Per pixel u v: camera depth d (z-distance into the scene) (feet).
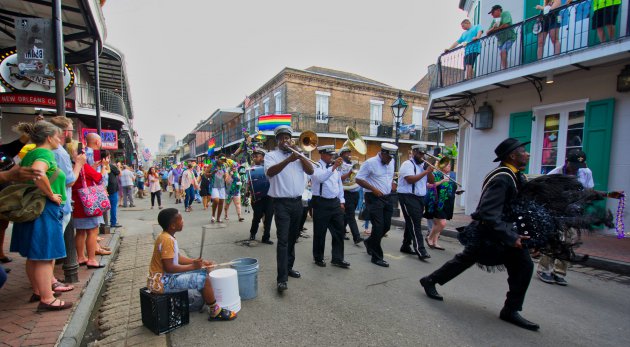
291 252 14.62
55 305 10.73
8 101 21.09
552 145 26.30
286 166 13.29
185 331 10.01
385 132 75.82
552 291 13.89
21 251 10.40
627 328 10.71
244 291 12.21
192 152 161.07
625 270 16.02
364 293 13.12
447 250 20.27
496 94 30.01
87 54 25.43
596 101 23.13
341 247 16.43
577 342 9.79
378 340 9.64
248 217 32.04
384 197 16.94
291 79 68.08
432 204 20.33
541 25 24.18
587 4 22.04
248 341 9.48
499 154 10.96
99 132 23.98
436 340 9.72
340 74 83.87
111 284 14.02
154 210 39.06
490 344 9.58
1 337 9.05
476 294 13.30
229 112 87.35
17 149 15.60
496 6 26.99
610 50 19.80
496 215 10.18
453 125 48.29
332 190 16.01
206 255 18.28
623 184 22.04
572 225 10.18
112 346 9.13
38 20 13.00
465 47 29.91
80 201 14.67
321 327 10.34
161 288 10.07
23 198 9.92
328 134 67.72
